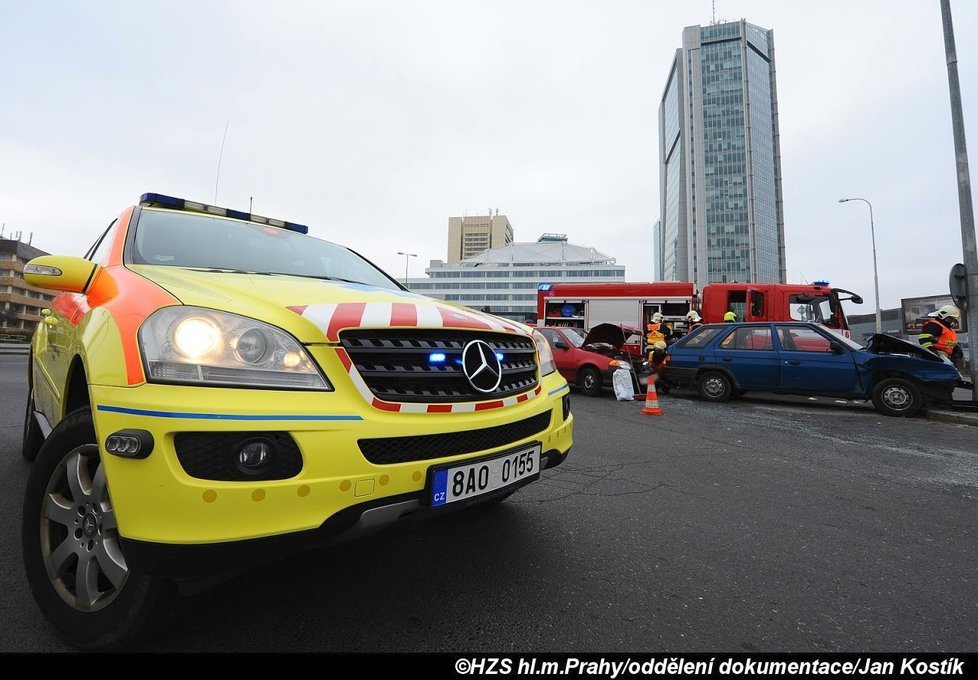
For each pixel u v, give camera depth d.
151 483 1.43
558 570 2.51
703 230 122.06
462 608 2.12
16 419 5.50
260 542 1.49
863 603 2.31
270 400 1.57
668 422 7.12
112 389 1.53
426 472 1.83
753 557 2.76
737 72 122.94
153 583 1.61
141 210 2.88
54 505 1.87
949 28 9.12
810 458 5.14
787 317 13.09
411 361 1.90
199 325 1.62
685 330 13.45
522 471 2.25
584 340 10.83
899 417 7.91
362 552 2.64
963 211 8.90
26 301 71.25
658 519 3.28
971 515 3.53
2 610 1.99
